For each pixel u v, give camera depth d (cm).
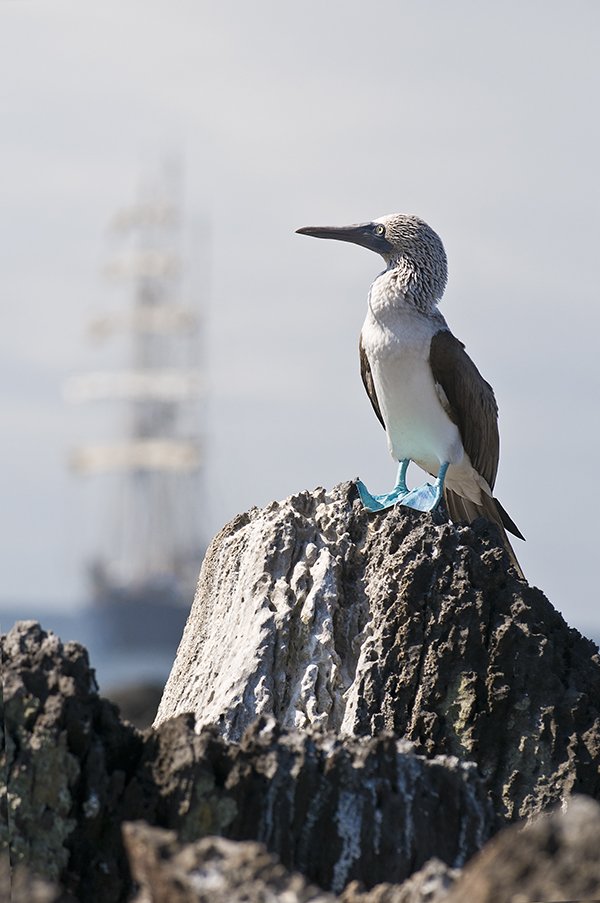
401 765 959
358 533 1384
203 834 907
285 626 1294
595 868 662
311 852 919
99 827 914
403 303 1636
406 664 1243
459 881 738
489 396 1702
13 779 908
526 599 1284
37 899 804
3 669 959
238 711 1243
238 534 1413
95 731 952
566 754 1191
